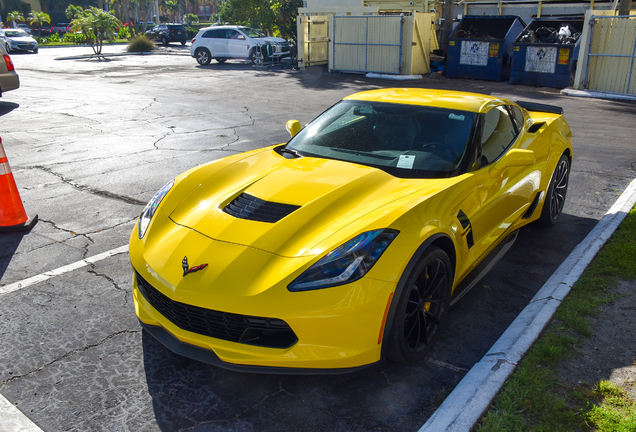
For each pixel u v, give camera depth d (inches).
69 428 92.0
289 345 95.0
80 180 241.0
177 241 108.0
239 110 443.2
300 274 93.7
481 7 819.4
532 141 170.9
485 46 656.4
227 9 1117.7
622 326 119.1
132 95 519.5
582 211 209.3
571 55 583.2
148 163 272.2
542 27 635.5
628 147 321.7
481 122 143.1
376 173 126.2
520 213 162.1
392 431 92.4
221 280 95.8
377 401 100.1
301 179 123.9
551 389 97.9
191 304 95.4
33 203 209.9
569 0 733.3
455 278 120.8
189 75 711.1
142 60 975.6
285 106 465.7
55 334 121.0
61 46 1514.5
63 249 167.8
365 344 96.0
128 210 203.5
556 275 146.7
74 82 621.9
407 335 106.0
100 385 103.8
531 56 611.8
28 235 178.5
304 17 777.6
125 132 349.1
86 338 119.7
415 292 106.1
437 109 147.2
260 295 92.4
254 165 140.6
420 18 677.9
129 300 137.1
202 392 102.4
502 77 670.5
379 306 95.0
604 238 165.5
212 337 98.6
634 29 522.6
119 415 95.7
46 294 139.3
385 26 681.0
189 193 125.7
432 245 107.5
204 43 872.3
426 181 123.1
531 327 116.6
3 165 178.2
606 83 552.7
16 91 532.7
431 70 734.5
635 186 227.6
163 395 101.3
